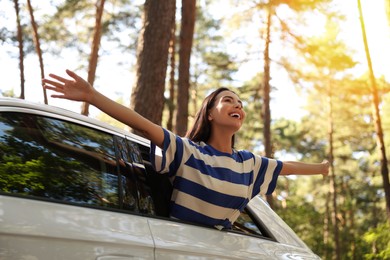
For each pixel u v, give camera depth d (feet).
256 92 103.35
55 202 7.62
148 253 8.19
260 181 10.65
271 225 10.95
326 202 147.84
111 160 8.89
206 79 120.37
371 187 165.89
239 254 9.46
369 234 70.18
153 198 9.16
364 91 98.37
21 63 93.30
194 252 8.78
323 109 141.38
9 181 7.34
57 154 8.16
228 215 9.79
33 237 6.99
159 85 34.94
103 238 7.71
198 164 9.64
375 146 151.23
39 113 8.36
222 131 10.36
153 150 9.41
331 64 86.58
